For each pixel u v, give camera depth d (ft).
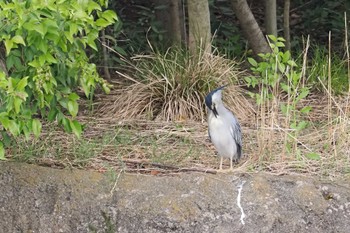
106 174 30.14
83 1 27.35
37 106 29.76
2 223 29.63
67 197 29.63
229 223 28.71
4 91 27.07
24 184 30.01
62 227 29.22
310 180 30.50
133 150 33.27
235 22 50.31
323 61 42.98
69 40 27.27
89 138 34.65
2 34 26.16
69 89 29.78
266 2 43.80
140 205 29.07
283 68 34.30
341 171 31.76
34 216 29.53
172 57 40.29
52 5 26.18
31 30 26.03
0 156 27.40
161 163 32.04
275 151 33.09
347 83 41.45
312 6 52.65
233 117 30.83
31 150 32.04
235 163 32.35
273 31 44.04
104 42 42.32
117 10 50.67
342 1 50.52
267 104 36.73
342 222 29.45
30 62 27.43
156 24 45.50
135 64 43.37
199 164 32.27
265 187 29.81
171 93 38.22
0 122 27.53
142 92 38.78
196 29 39.99
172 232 28.53
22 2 26.17
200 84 38.60
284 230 28.94
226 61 40.45
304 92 34.35
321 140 34.68
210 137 30.86
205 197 29.25
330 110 35.53
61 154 32.37
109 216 29.04
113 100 39.60
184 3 50.67
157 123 36.94
